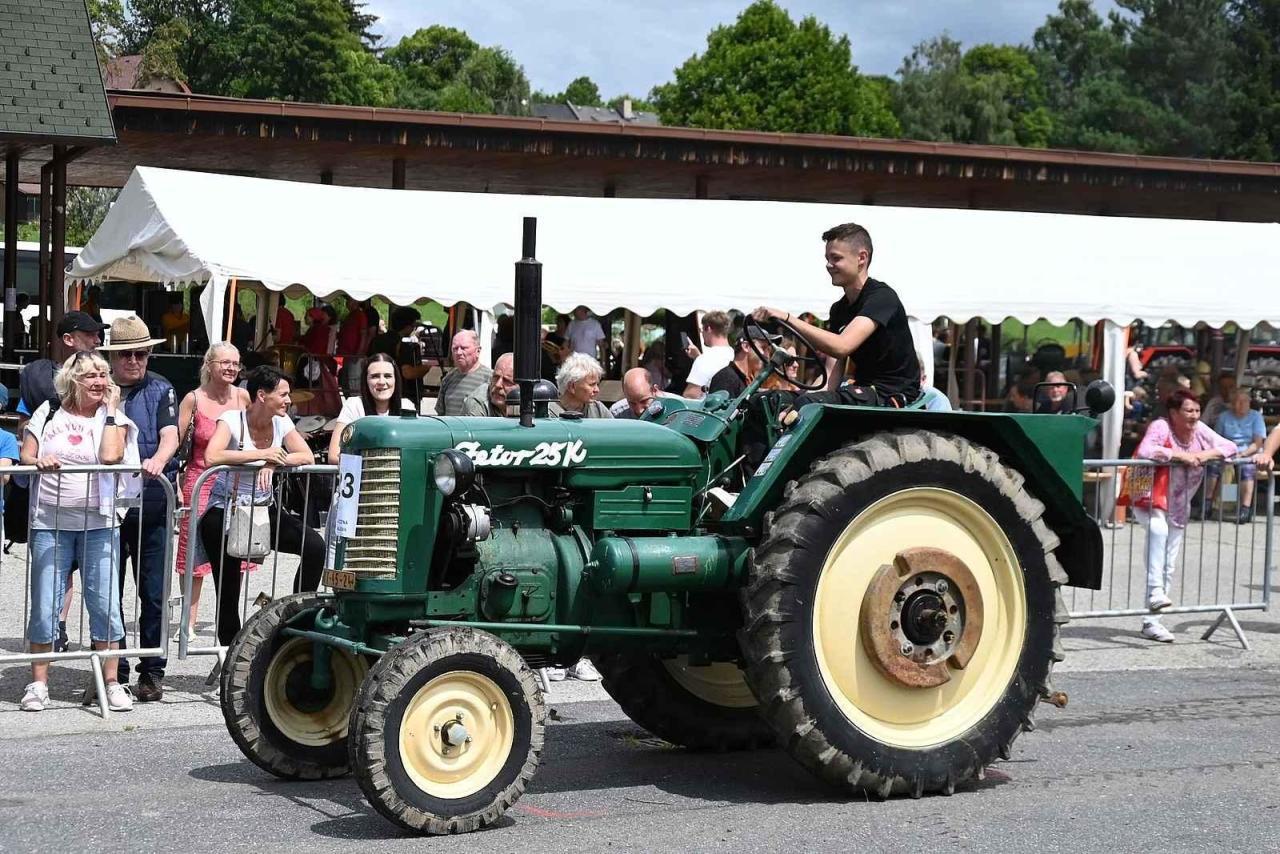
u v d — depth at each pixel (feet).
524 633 17.76
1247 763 20.39
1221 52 201.67
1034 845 16.28
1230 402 51.72
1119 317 47.88
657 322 60.59
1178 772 19.80
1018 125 261.85
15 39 50.29
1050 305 47.24
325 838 16.34
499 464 17.74
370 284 40.29
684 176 67.87
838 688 18.06
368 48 272.31
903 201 75.82
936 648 18.52
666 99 219.20
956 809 17.81
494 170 67.00
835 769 17.75
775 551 17.71
